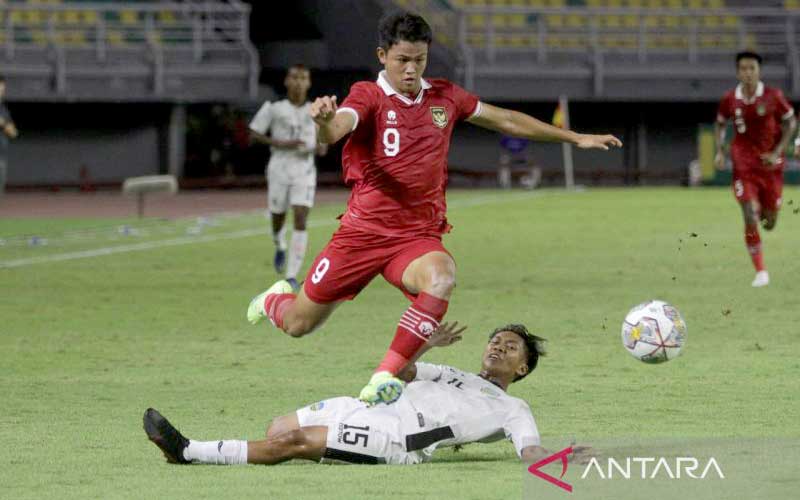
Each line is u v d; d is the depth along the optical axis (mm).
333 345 38469
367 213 24578
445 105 24953
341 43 128250
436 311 23219
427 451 22844
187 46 128625
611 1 149250
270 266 62719
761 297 49375
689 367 34094
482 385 22844
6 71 122250
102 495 20812
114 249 71688
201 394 30703
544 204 109438
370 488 21062
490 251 69500
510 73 131500
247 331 41531
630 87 132750
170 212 102938
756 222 53375
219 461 22609
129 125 129250
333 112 23156
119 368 34531
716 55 137750
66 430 26328
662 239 75875
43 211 103625
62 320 44156
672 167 139250
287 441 22312
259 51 130125
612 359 35469
